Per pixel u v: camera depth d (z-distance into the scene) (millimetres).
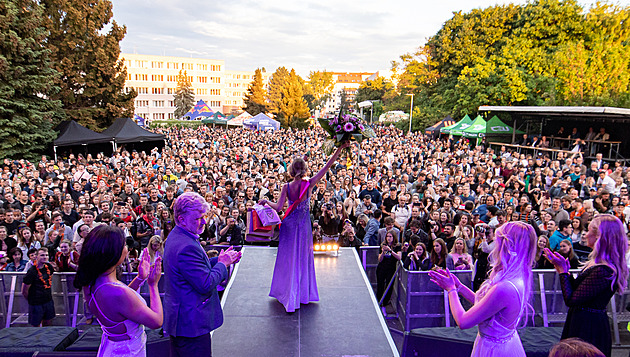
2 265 6906
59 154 22172
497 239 2559
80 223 7855
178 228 2861
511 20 36469
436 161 16484
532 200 11406
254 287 4605
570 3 32625
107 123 28719
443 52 39875
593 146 21031
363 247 7234
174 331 2809
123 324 2402
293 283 4082
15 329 4215
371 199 10680
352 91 135125
